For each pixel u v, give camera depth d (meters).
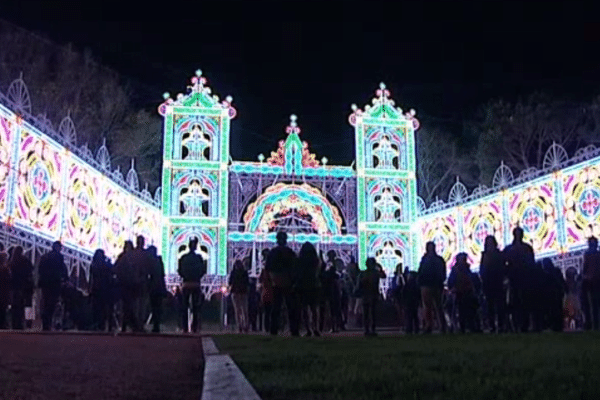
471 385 4.59
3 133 19.45
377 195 34.28
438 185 52.75
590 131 46.47
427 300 15.79
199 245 32.25
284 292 14.14
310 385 4.80
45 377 6.22
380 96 35.47
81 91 44.59
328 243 33.25
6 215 19.30
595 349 8.12
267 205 33.38
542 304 15.59
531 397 4.00
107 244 27.58
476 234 31.05
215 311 26.62
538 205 27.61
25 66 40.66
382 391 4.48
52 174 22.52
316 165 34.47
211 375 5.06
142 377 6.43
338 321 18.97
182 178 32.88
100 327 17.05
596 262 16.17
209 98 34.12
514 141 49.19
